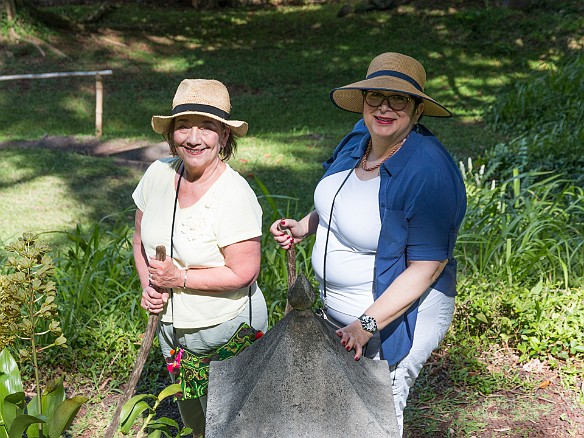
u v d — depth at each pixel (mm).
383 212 2910
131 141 11812
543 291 5301
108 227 8156
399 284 2861
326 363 2391
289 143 11570
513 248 5883
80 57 18484
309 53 19250
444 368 4902
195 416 3541
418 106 2990
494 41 18391
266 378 2377
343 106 3410
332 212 3059
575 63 12984
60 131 13367
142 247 3469
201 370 3303
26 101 15430
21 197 8961
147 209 3291
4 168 9992
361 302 3053
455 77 16328
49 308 3166
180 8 24156
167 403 4551
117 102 15594
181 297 3209
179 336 3275
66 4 23547
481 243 5680
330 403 2346
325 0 24281
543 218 6230
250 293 3299
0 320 3111
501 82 15773
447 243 2910
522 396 4574
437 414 4398
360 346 2686
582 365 4812
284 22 22234
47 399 3266
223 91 3102
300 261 5789
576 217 6707
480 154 10445
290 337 2416
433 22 20297
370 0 22109
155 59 18922
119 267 5543
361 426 2326
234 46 20219
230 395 2445
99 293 5258
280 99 15633
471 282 5340
